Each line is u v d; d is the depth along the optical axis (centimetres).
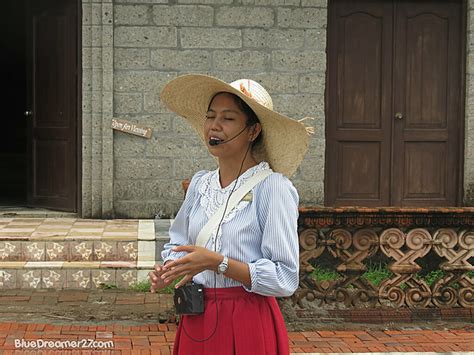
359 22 821
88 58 789
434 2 823
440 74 828
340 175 827
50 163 841
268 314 287
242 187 286
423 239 554
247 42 795
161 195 802
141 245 687
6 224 756
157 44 790
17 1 1080
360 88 824
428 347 514
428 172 833
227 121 289
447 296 565
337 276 612
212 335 281
